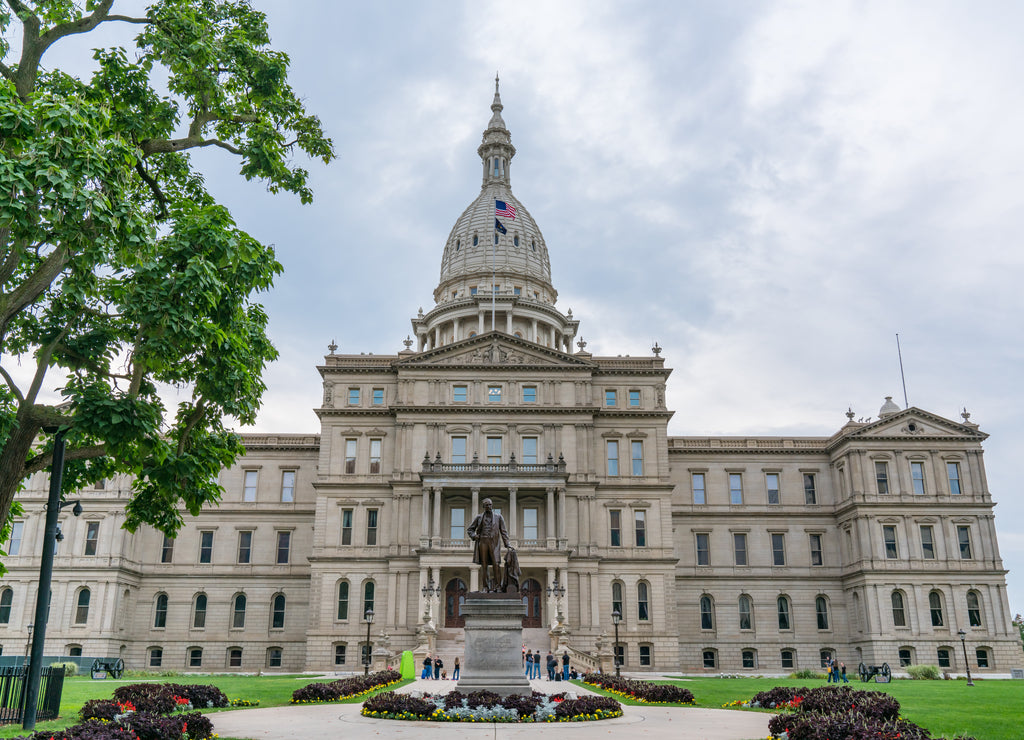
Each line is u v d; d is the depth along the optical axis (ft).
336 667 245.45
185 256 68.80
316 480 266.98
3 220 55.72
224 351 74.84
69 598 254.88
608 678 145.59
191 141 83.30
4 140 59.52
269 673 245.04
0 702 77.46
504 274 382.42
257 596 273.13
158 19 77.97
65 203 58.54
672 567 256.73
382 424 267.80
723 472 297.53
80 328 79.92
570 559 250.98
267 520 280.31
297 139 91.35
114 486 265.54
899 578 269.23
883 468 281.33
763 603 284.41
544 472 248.93
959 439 281.95
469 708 85.10
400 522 253.03
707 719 89.76
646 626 251.60
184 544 277.44
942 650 264.72
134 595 270.67
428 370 268.82
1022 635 411.13
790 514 292.40
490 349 272.10
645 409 271.28
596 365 275.39
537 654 191.52
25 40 71.41
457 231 408.87
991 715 97.35
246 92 86.58
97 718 80.28
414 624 244.01
